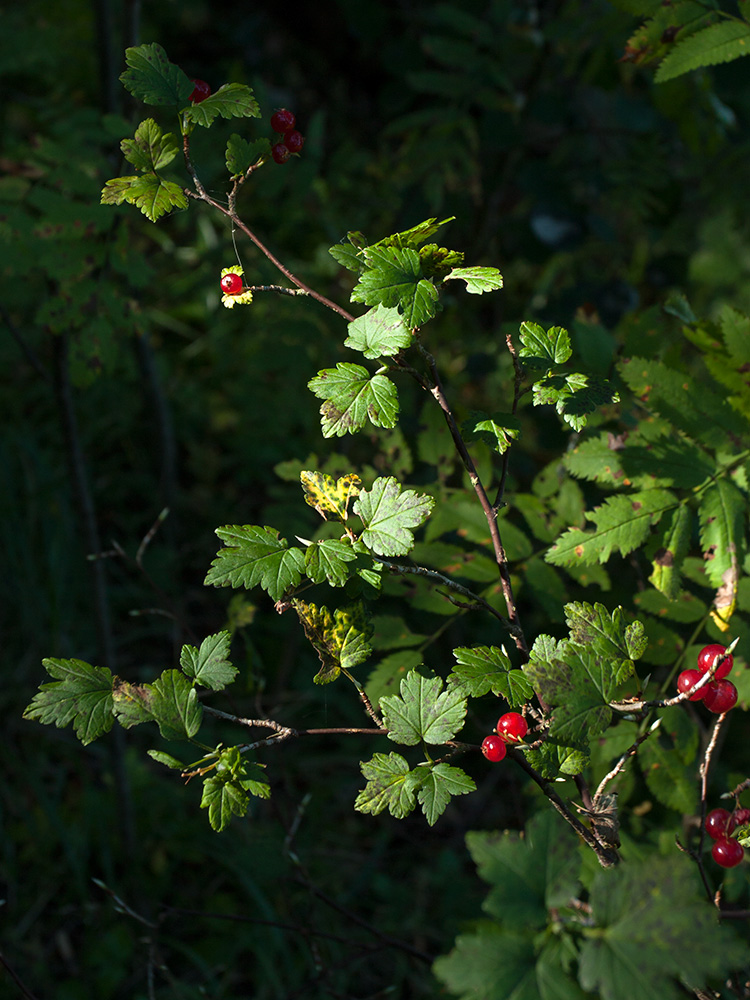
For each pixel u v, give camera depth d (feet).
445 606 3.35
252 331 7.23
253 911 4.59
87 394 6.81
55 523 5.99
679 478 3.12
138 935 4.36
